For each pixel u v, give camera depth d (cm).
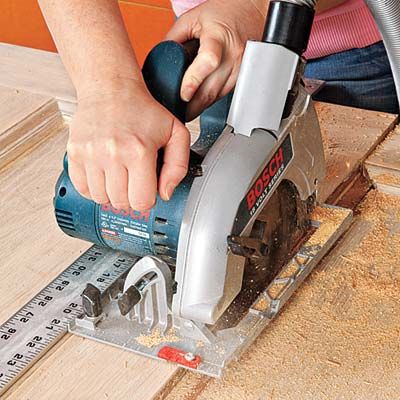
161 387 120
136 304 125
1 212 160
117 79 120
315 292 137
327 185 160
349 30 203
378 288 137
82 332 129
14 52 213
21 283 142
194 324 124
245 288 133
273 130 124
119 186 114
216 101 133
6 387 120
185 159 116
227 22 129
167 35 134
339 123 180
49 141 183
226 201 118
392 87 213
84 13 126
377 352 125
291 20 116
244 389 120
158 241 127
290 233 140
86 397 119
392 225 152
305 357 125
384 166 167
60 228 142
